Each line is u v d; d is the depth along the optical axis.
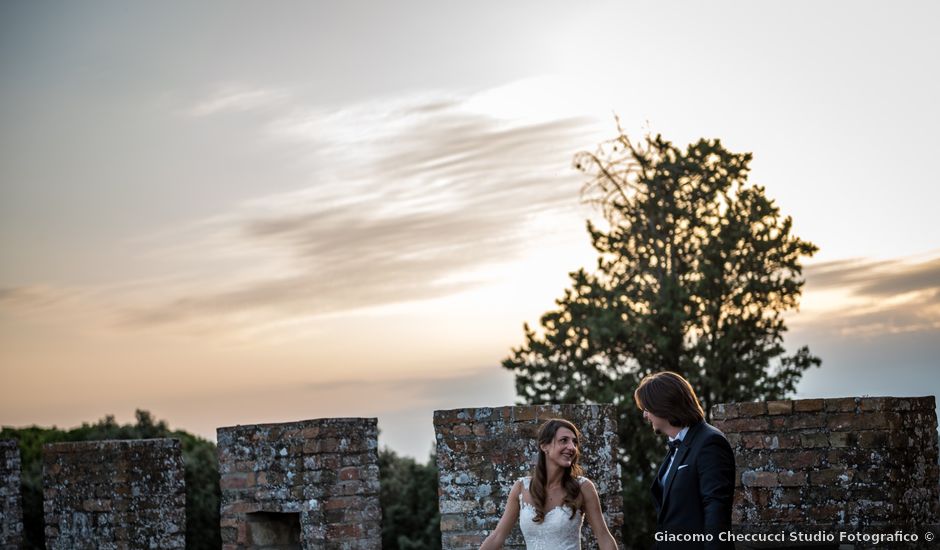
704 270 22.05
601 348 22.95
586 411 8.27
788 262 22.39
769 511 7.84
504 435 8.28
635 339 22.20
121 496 10.12
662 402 6.02
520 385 23.45
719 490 5.76
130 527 10.11
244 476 9.27
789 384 21.89
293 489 9.01
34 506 24.59
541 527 6.96
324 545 8.87
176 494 10.20
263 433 9.17
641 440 21.67
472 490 8.30
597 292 23.19
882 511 7.62
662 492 6.06
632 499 20.97
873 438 7.67
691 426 6.02
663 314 21.78
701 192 22.81
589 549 8.11
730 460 5.87
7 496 10.43
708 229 22.84
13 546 10.41
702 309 22.16
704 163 22.66
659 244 22.92
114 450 10.15
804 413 7.81
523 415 8.27
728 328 22.14
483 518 8.27
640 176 22.94
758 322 22.38
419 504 30.95
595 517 7.06
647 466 21.91
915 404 7.90
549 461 7.01
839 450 7.73
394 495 31.08
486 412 8.32
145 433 29.14
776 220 22.67
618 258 23.33
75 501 10.40
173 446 10.24
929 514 7.88
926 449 7.95
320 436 8.96
